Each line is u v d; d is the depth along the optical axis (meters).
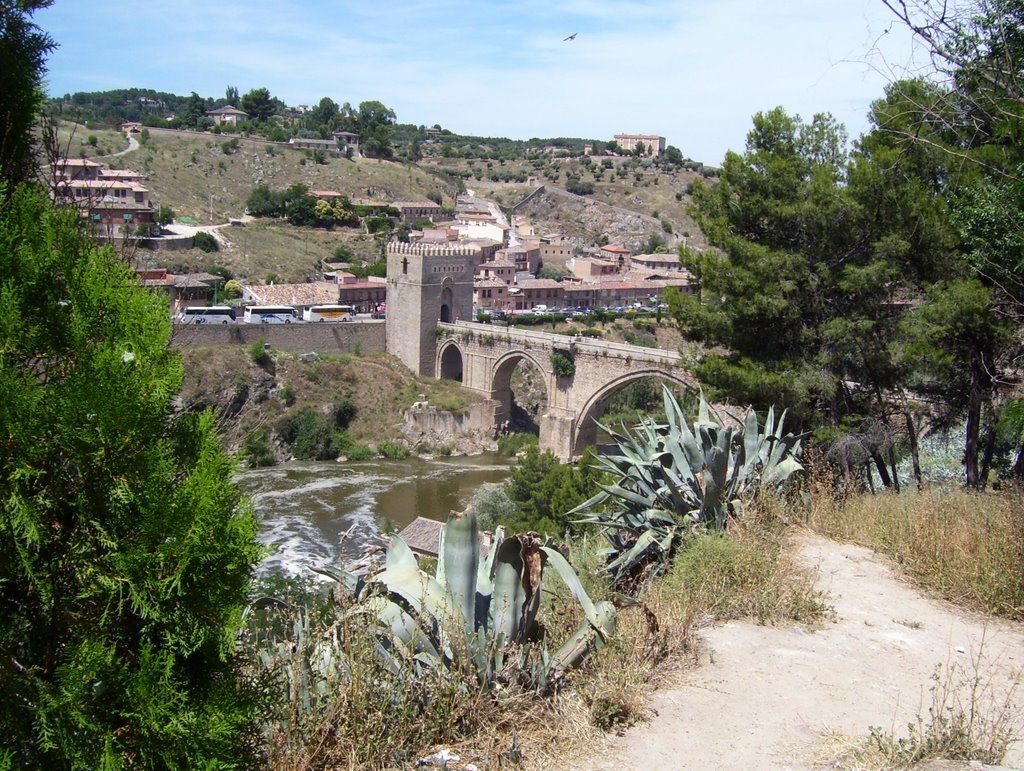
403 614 7.83
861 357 24.09
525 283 137.12
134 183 133.88
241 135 190.50
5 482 5.20
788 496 15.46
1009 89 14.27
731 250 24.61
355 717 6.88
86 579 5.43
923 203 22.86
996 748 7.05
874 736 7.33
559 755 7.08
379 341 102.00
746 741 7.45
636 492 13.68
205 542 5.52
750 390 23.20
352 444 86.00
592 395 81.25
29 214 5.88
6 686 5.15
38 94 6.98
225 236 134.88
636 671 8.51
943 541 12.66
